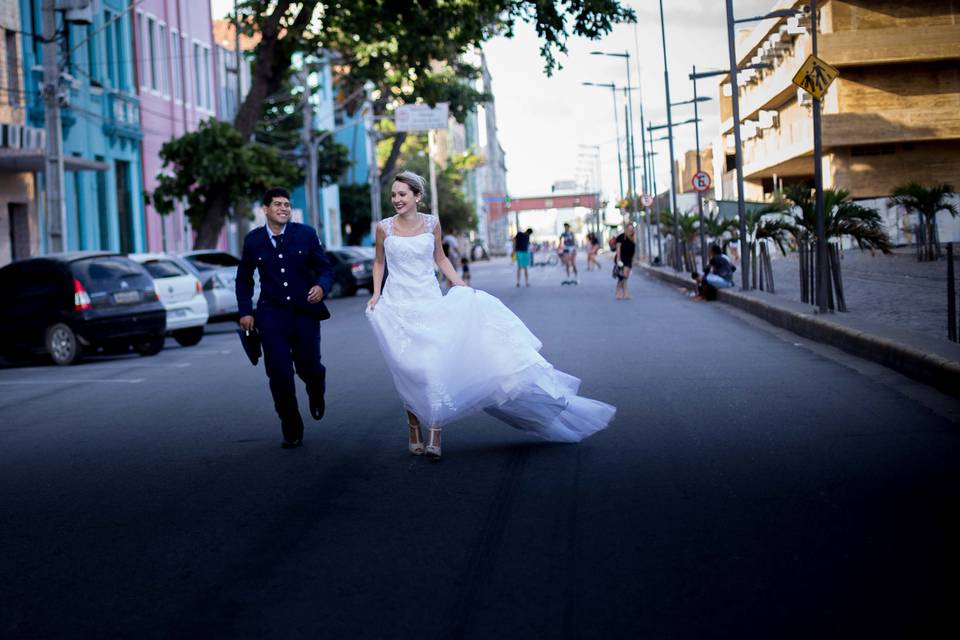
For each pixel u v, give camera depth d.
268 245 9.47
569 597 5.09
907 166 52.12
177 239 44.31
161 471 8.63
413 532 6.37
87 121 35.38
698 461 8.06
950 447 8.21
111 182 37.50
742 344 16.92
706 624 4.66
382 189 73.12
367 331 22.38
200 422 11.20
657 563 5.57
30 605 5.33
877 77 51.88
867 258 40.94
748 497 6.89
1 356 20.39
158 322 19.97
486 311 8.52
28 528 6.94
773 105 65.06
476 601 5.08
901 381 11.92
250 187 33.69
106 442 10.25
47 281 19.30
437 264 8.78
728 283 29.53
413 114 61.16
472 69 62.06
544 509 6.78
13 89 30.95
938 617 4.62
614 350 16.44
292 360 9.55
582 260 82.81
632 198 74.19
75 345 18.98
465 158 94.44
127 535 6.63
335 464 8.53
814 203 24.08
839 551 5.65
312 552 6.04
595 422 8.92
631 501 6.90
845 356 14.59
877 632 4.49
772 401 10.86
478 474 7.89
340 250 40.88
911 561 5.43
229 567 5.83
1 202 30.70
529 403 8.62
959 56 50.22
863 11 51.59
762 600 4.94
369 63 41.31
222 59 51.78
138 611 5.16
